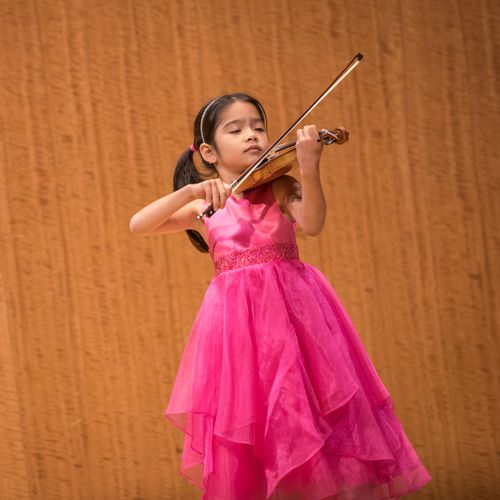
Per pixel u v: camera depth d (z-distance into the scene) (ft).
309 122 40.57
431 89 40.45
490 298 40.42
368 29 40.55
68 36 40.81
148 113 40.83
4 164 41.01
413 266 40.55
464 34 40.40
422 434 40.42
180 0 40.81
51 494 41.14
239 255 25.30
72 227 41.04
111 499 41.06
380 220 40.63
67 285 41.14
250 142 25.85
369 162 40.55
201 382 24.56
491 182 40.42
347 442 23.12
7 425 41.16
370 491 22.99
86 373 41.14
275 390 23.18
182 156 29.14
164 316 41.06
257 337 24.21
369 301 40.57
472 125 40.40
